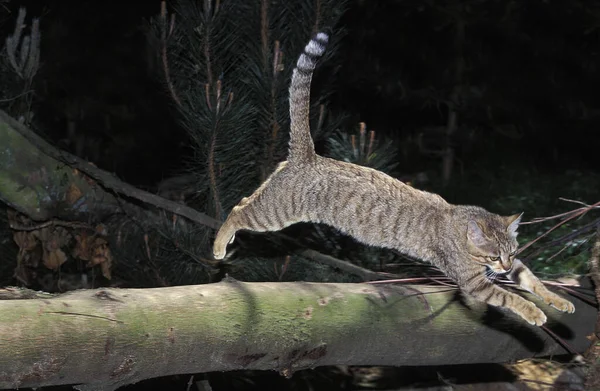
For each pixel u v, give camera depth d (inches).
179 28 102.9
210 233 105.7
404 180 176.9
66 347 71.9
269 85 99.8
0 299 76.0
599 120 191.3
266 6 100.1
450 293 86.6
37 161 105.8
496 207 158.2
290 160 91.8
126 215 110.5
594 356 88.4
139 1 207.5
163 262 103.7
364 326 82.4
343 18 195.0
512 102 193.9
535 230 134.4
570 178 175.3
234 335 77.8
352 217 89.8
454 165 199.3
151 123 200.4
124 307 74.9
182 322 76.2
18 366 70.7
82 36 202.2
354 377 116.0
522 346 88.0
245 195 104.5
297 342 80.1
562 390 102.6
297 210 92.0
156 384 116.3
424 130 198.7
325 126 108.9
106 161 195.5
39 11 194.7
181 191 125.0
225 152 100.8
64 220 107.9
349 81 193.6
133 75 204.2
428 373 112.3
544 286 87.5
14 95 113.3
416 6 189.5
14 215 108.7
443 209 87.8
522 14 191.2
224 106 97.5
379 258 106.2
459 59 194.4
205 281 103.7
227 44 102.3
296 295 81.5
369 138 100.7
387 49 197.6
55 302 73.4
